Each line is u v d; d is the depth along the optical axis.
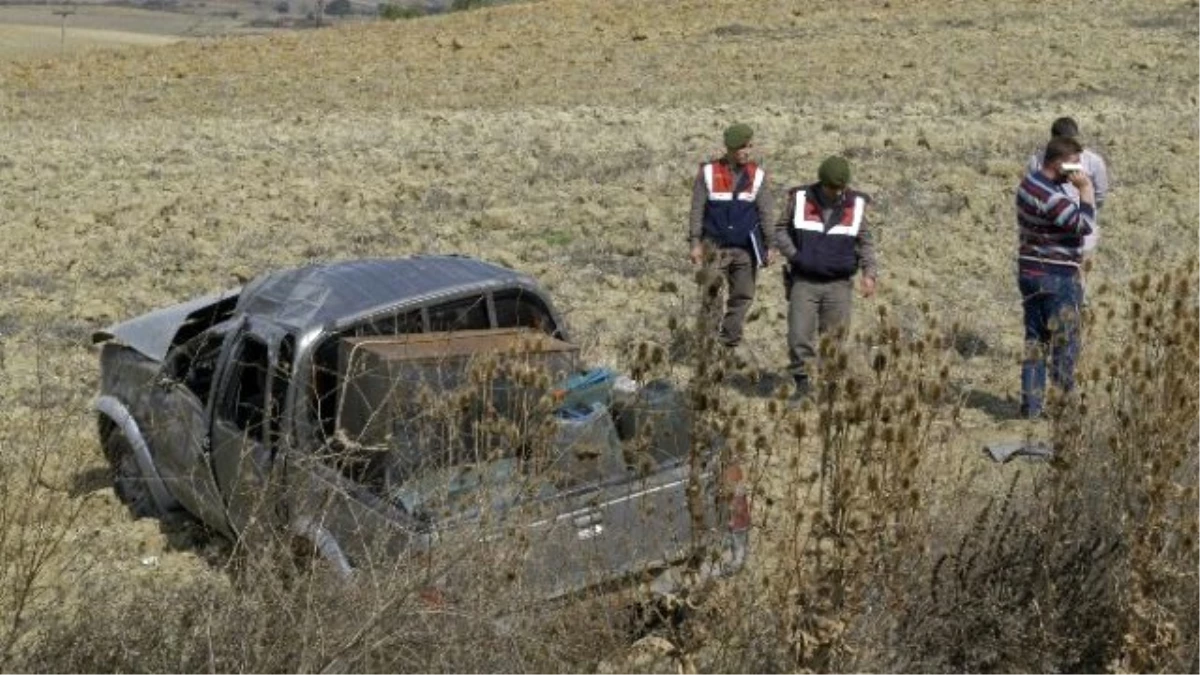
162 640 4.97
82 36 93.12
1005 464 7.68
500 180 18.86
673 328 5.29
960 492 5.59
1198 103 24.47
